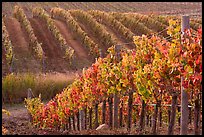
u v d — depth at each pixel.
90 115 22.92
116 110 20.14
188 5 98.62
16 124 26.28
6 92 35.84
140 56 15.53
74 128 23.95
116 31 59.97
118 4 102.94
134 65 16.30
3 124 25.00
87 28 62.34
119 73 17.09
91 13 68.62
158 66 13.78
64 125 24.38
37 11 67.88
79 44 55.47
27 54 50.94
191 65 12.02
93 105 23.08
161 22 64.31
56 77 39.06
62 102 23.31
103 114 21.59
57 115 24.59
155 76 13.91
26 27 57.38
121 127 21.19
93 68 20.06
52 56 51.34
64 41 51.94
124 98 21.98
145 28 58.41
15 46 53.03
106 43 54.03
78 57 51.47
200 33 12.07
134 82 16.19
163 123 22.88
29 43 52.56
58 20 67.56
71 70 47.69
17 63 47.81
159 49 13.73
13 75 38.06
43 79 37.84
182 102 13.33
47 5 96.88
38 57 48.19
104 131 17.56
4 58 48.25
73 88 22.12
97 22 60.66
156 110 16.19
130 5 102.00
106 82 18.70
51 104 25.20
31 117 27.73
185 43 12.25
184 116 13.36
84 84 20.98
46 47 54.09
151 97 15.55
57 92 37.75
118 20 66.06
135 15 65.50
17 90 36.12
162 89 14.34
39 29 61.09
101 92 20.14
